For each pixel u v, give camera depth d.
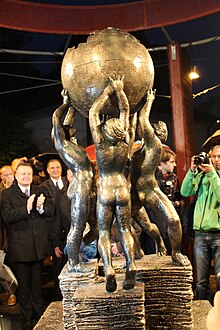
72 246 1.93
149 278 1.92
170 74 4.55
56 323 2.10
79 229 1.91
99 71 1.82
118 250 2.54
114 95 1.81
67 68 1.90
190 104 4.95
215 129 7.84
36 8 3.99
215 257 3.38
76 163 1.92
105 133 1.78
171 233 1.96
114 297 1.67
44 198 3.64
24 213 3.57
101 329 1.68
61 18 4.07
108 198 1.79
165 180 3.70
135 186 1.97
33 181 4.85
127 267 1.75
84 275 1.88
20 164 3.79
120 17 4.09
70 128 2.00
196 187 3.45
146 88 1.91
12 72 8.33
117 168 1.82
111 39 1.86
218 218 3.35
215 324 0.84
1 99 8.32
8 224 3.64
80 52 1.88
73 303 1.72
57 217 3.95
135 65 1.84
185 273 1.92
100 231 1.82
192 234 3.54
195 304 2.27
